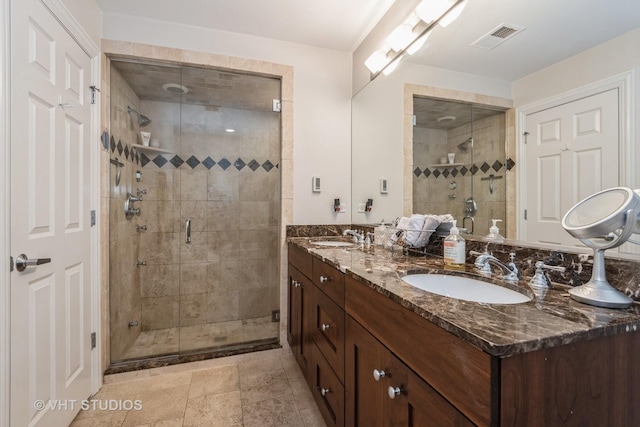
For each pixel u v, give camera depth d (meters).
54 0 1.31
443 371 0.63
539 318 0.63
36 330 1.19
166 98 2.49
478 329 0.57
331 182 2.33
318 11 1.87
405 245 1.56
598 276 0.75
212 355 2.04
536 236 1.03
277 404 1.62
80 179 1.56
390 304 0.85
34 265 1.16
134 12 1.85
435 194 1.56
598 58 0.86
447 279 1.12
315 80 2.29
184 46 1.97
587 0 0.89
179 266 2.59
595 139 0.87
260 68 2.14
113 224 1.98
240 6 1.81
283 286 2.22
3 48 1.03
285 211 2.22
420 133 1.65
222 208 2.72
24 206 1.13
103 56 1.83
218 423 1.47
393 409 0.82
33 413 1.17
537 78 1.04
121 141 2.10
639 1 0.77
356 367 1.07
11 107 1.07
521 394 0.53
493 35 1.21
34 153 1.19
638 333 0.63
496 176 1.20
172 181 2.58
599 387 0.59
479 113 1.28
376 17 1.94
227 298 2.70
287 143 2.22
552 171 0.99
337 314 1.24
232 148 2.74
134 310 2.34
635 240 0.75
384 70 1.96
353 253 1.55
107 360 1.88
